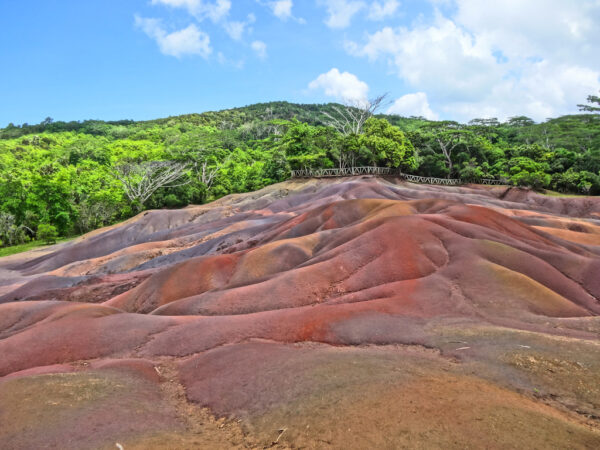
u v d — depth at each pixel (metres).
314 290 24.50
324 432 8.70
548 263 25.66
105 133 185.75
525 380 11.36
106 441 8.91
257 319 19.06
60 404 10.74
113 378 13.56
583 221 50.91
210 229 58.25
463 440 7.77
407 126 164.00
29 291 39.47
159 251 49.44
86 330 19.14
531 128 127.44
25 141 145.25
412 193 67.50
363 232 31.31
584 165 90.50
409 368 12.15
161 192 89.62
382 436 8.20
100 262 48.88
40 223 75.81
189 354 16.78
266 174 98.69
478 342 14.77
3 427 9.55
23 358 17.23
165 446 8.72
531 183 81.75
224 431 10.05
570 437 7.89
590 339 15.39
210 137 126.06
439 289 21.39
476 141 93.31
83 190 88.25
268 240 43.03
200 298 25.42
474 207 34.94
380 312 18.84
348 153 83.81
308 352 14.53
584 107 126.50
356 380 11.09
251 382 12.30
